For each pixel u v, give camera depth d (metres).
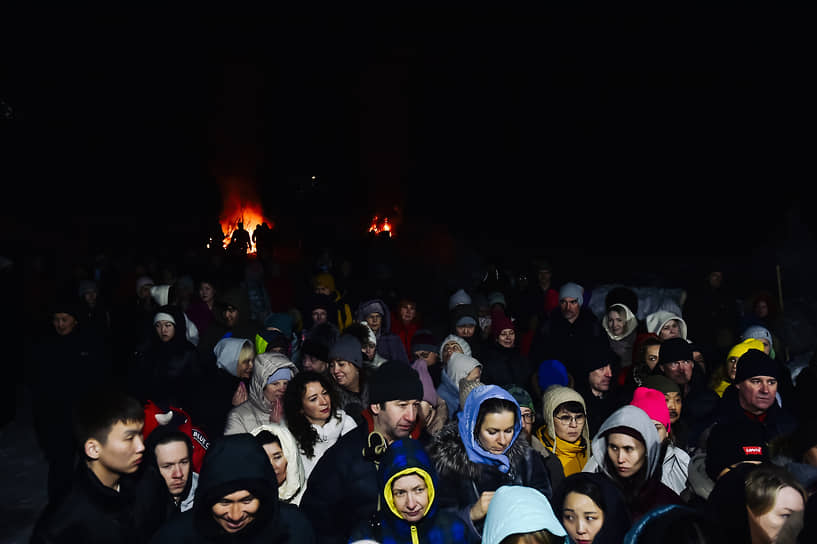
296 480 3.96
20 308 9.23
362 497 3.49
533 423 4.64
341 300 9.02
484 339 8.65
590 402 5.33
